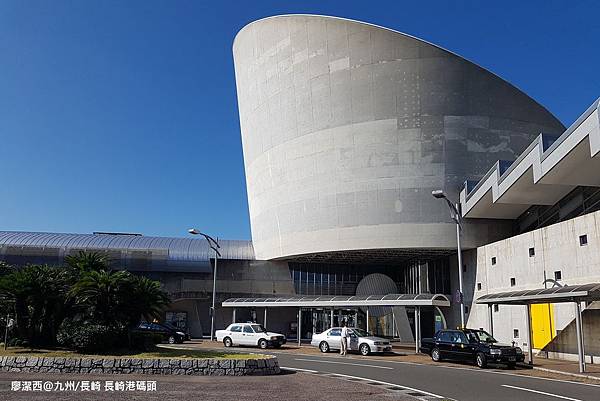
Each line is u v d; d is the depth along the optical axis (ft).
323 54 135.54
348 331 97.96
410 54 126.11
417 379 58.08
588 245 80.94
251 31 158.61
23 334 67.92
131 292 68.59
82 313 70.33
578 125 78.02
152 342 75.05
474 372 66.59
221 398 39.11
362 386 50.42
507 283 105.91
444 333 82.69
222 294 156.97
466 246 121.49
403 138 125.18
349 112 130.62
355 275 159.74
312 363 77.87
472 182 120.26
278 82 146.72
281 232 144.36
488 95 125.70
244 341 109.81
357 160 128.88
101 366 55.52
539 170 89.66
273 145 148.46
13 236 158.40
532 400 42.70
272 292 156.76
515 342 101.35
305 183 137.39
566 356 83.82
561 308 86.17
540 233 94.58
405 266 156.76
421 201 122.93
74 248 155.63
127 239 164.14
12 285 65.98
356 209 127.85
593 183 91.71
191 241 167.02
